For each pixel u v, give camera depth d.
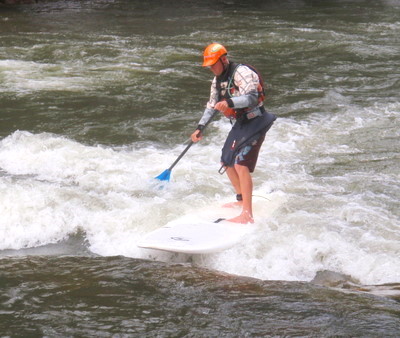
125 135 30.16
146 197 22.77
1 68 43.31
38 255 18.47
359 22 68.88
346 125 31.98
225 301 14.40
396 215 21.28
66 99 36.22
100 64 45.62
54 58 47.34
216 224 19.98
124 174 24.89
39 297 14.41
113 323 13.05
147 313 13.60
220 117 32.94
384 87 40.16
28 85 39.03
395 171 25.77
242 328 12.85
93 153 26.95
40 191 22.05
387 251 18.53
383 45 54.44
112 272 16.33
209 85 40.41
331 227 20.05
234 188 23.97
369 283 17.08
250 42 56.09
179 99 36.91
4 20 66.25
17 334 12.49
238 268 17.88
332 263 17.98
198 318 13.37
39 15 71.06
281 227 19.94
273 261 18.08
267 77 42.84
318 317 13.46
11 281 15.51
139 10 77.75
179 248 18.03
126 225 20.42
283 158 27.30
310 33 60.88
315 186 24.09
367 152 28.16
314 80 41.94
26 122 31.75
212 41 56.16
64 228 20.27
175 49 51.91
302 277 17.44
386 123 32.41
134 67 44.88
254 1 88.81
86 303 14.11
